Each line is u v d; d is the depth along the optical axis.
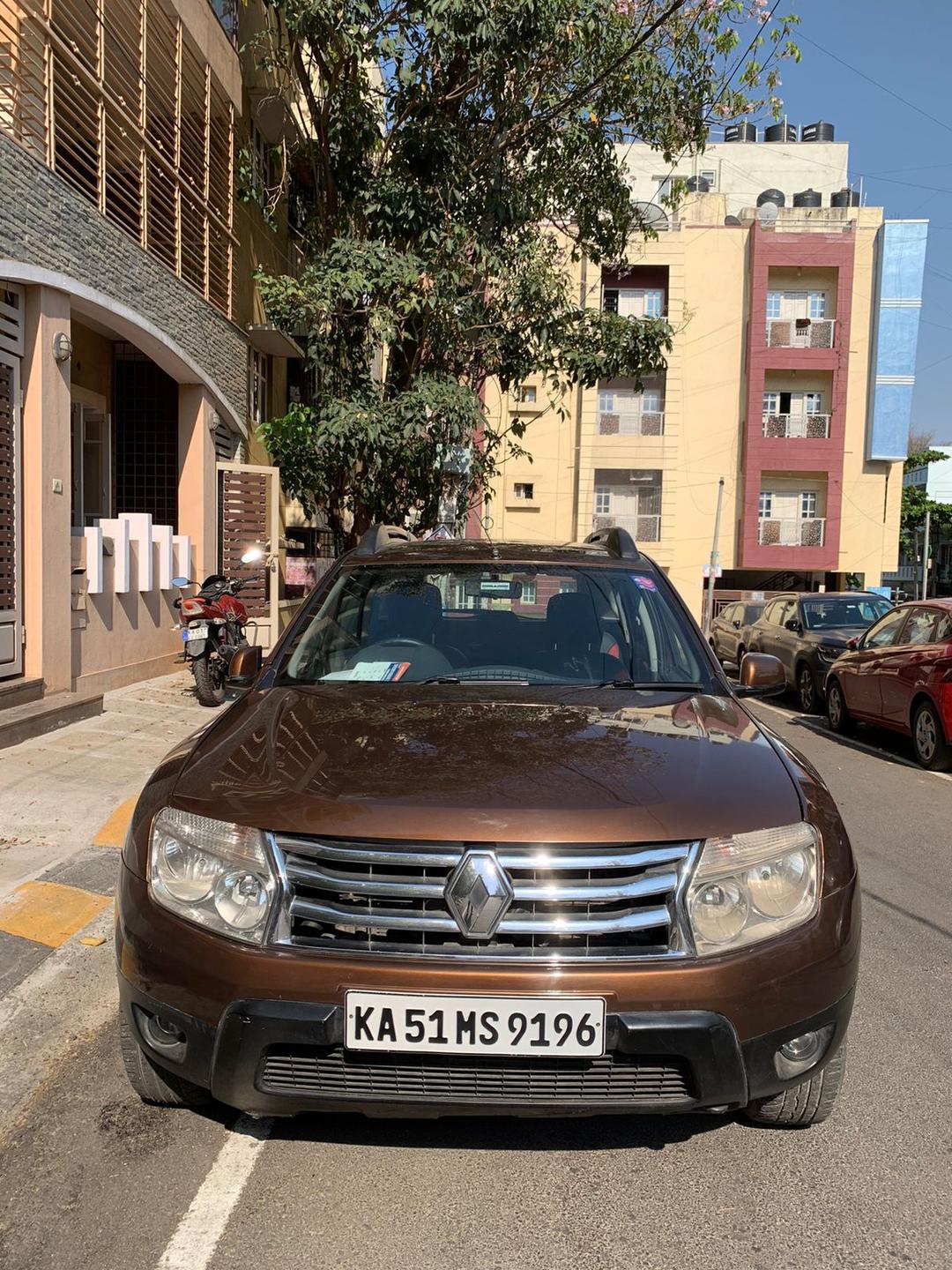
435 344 10.94
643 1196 2.53
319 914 2.29
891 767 8.76
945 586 61.94
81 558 8.62
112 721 7.92
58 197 7.78
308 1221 2.41
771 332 33.56
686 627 3.83
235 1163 2.63
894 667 9.20
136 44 9.47
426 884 2.28
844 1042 2.60
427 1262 2.28
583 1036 2.21
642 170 35.78
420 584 3.95
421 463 10.34
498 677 3.51
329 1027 2.23
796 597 14.55
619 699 3.24
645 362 12.44
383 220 10.23
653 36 11.11
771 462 33.66
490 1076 2.28
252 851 2.36
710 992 2.26
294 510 15.98
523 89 10.47
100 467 12.12
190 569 11.30
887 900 4.97
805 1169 2.66
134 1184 2.55
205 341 11.62
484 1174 2.60
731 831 2.39
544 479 34.47
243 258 13.48
